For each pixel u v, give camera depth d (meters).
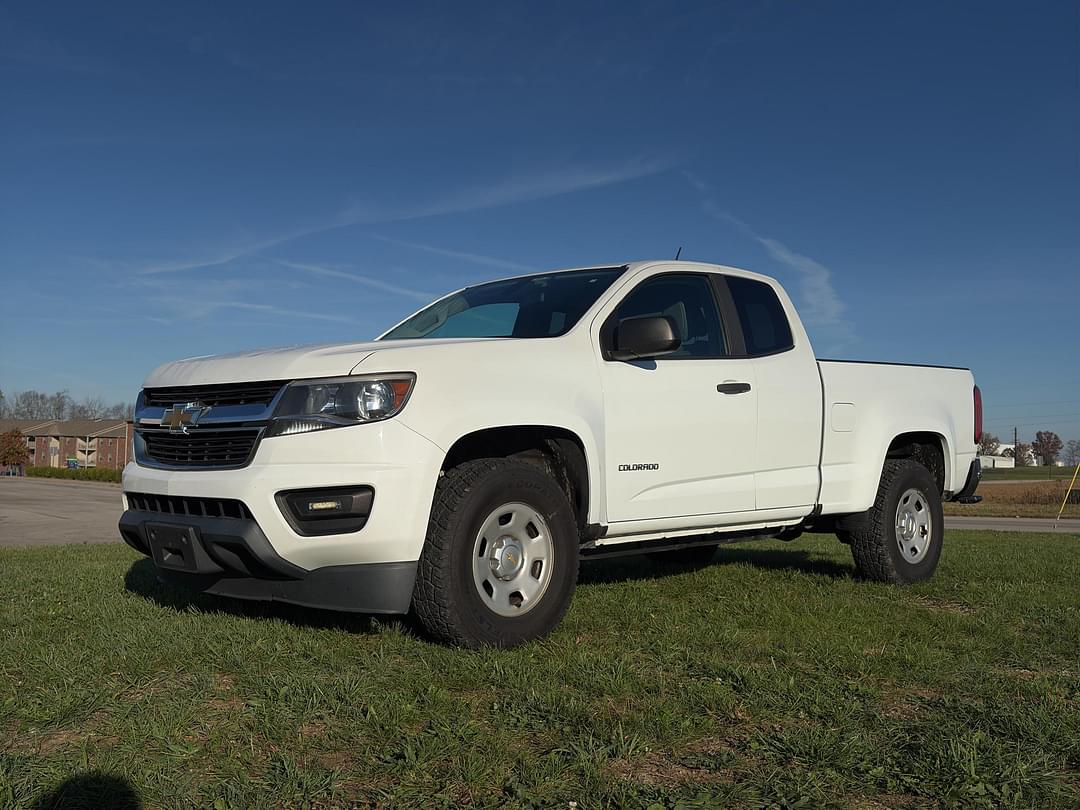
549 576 4.33
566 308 5.02
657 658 3.94
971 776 2.61
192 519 4.14
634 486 4.80
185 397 4.41
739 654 4.07
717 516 5.26
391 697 3.24
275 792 2.45
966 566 7.49
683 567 7.29
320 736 2.90
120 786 2.48
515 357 4.39
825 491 5.89
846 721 3.11
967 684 3.67
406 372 4.00
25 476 88.06
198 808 2.37
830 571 7.15
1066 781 2.67
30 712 3.10
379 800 2.43
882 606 5.40
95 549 9.14
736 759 2.77
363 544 3.87
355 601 3.90
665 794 2.47
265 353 4.33
